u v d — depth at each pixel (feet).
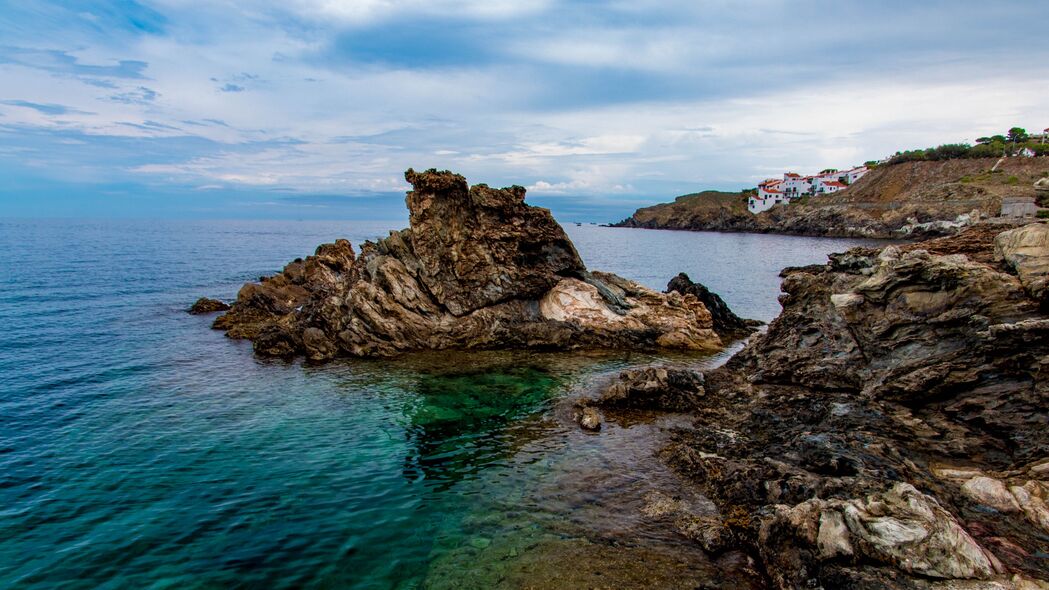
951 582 40.27
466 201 150.92
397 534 57.36
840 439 69.62
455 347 136.77
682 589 47.14
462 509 62.13
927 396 72.69
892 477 59.06
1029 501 51.47
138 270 287.07
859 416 74.79
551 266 158.81
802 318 100.48
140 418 88.22
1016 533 48.37
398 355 130.41
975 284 70.85
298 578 50.29
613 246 489.26
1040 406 61.72
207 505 62.54
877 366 81.97
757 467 64.28
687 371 97.91
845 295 88.17
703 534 53.98
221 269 311.06
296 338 133.08
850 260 101.60
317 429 85.20
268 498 64.39
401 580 49.93
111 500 63.10
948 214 475.72
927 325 76.07
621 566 50.55
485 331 139.03
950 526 43.24
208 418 88.84
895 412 73.51
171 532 57.11
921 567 41.32
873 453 65.10
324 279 226.58
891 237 502.79
